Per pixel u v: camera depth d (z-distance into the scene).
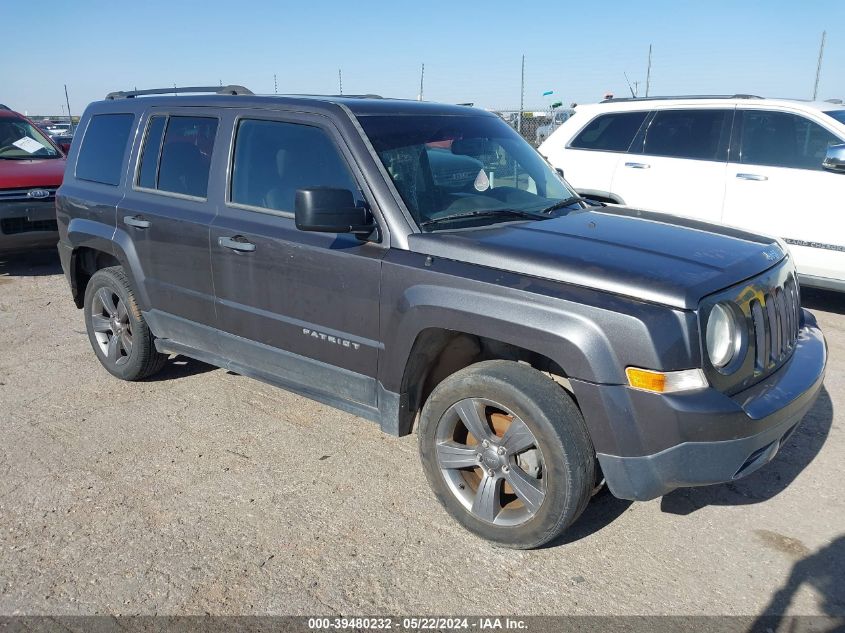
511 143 4.34
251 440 4.25
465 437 3.36
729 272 3.01
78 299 5.50
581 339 2.79
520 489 3.06
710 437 2.71
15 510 3.52
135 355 4.90
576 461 2.88
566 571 3.06
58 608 2.84
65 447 4.18
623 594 2.91
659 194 7.33
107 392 4.98
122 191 4.77
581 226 3.54
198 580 3.00
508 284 2.99
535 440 2.95
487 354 3.61
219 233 4.02
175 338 4.61
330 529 3.36
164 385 5.09
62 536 3.31
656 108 7.46
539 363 3.38
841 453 4.06
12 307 7.24
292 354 3.86
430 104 4.21
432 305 3.14
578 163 7.95
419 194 3.53
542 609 2.83
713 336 2.78
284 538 3.29
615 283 2.84
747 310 2.96
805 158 6.53
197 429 4.40
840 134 6.29
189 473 3.87
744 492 3.67
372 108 3.81
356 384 3.60
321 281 3.58
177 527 3.38
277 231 3.78
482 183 3.87
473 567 3.09
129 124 4.83
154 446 4.18
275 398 4.86
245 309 4.01
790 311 3.40
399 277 3.29
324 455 4.07
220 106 4.21
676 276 2.87
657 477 2.79
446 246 3.23
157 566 3.09
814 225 6.43
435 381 3.64
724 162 6.95
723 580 3.00
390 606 2.85
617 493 2.89
